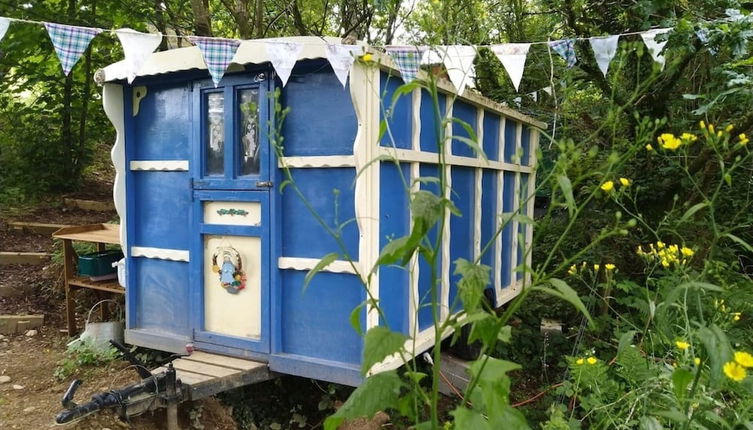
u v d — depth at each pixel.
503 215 1.58
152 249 4.02
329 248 3.31
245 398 3.84
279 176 3.42
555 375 4.60
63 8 7.59
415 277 3.56
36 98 8.53
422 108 3.61
